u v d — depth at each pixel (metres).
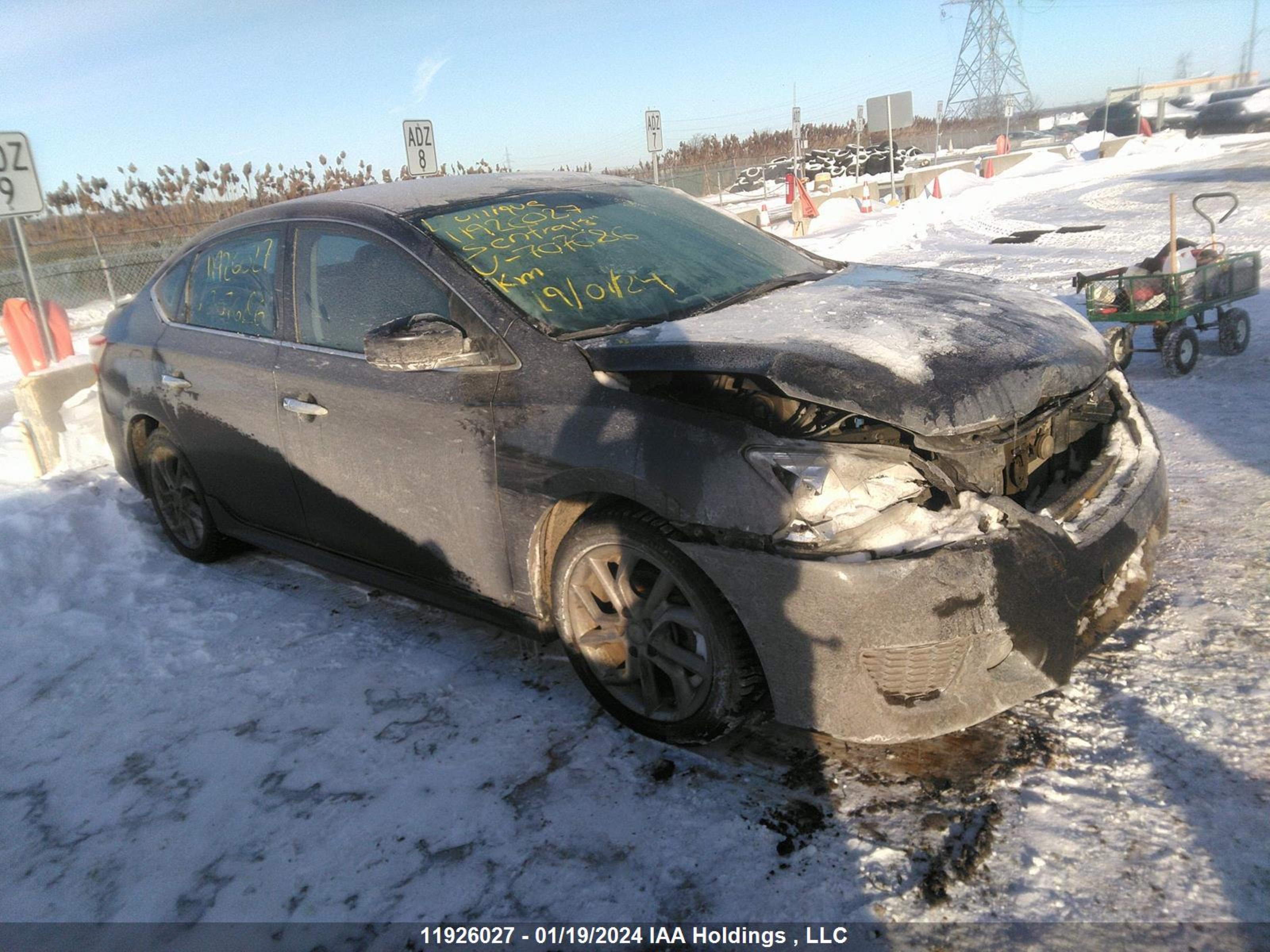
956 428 2.44
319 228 3.73
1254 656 2.94
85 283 16.78
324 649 3.78
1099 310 6.27
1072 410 3.07
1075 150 32.50
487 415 3.04
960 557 2.36
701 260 3.63
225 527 4.50
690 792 2.66
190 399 4.24
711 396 2.65
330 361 3.59
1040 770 2.57
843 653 2.39
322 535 3.88
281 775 2.98
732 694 2.65
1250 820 2.29
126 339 4.73
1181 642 3.08
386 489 3.45
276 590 4.41
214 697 3.51
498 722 3.13
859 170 30.36
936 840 2.37
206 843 2.71
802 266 3.90
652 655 2.85
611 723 3.04
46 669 3.87
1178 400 5.61
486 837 2.59
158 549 5.06
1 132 7.73
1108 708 2.80
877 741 2.46
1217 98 35.50
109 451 6.04
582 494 2.90
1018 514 2.46
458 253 3.29
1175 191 16.73
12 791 3.08
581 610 3.03
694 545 2.58
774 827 2.48
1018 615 2.43
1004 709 2.50
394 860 2.55
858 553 2.38
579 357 2.89
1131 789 2.46
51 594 4.51
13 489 5.48
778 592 2.44
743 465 2.49
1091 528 2.65
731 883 2.32
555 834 2.56
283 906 2.44
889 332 2.76
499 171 4.30
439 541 3.34
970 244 13.52
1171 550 3.71
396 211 3.54
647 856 2.44
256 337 3.96
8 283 16.02
